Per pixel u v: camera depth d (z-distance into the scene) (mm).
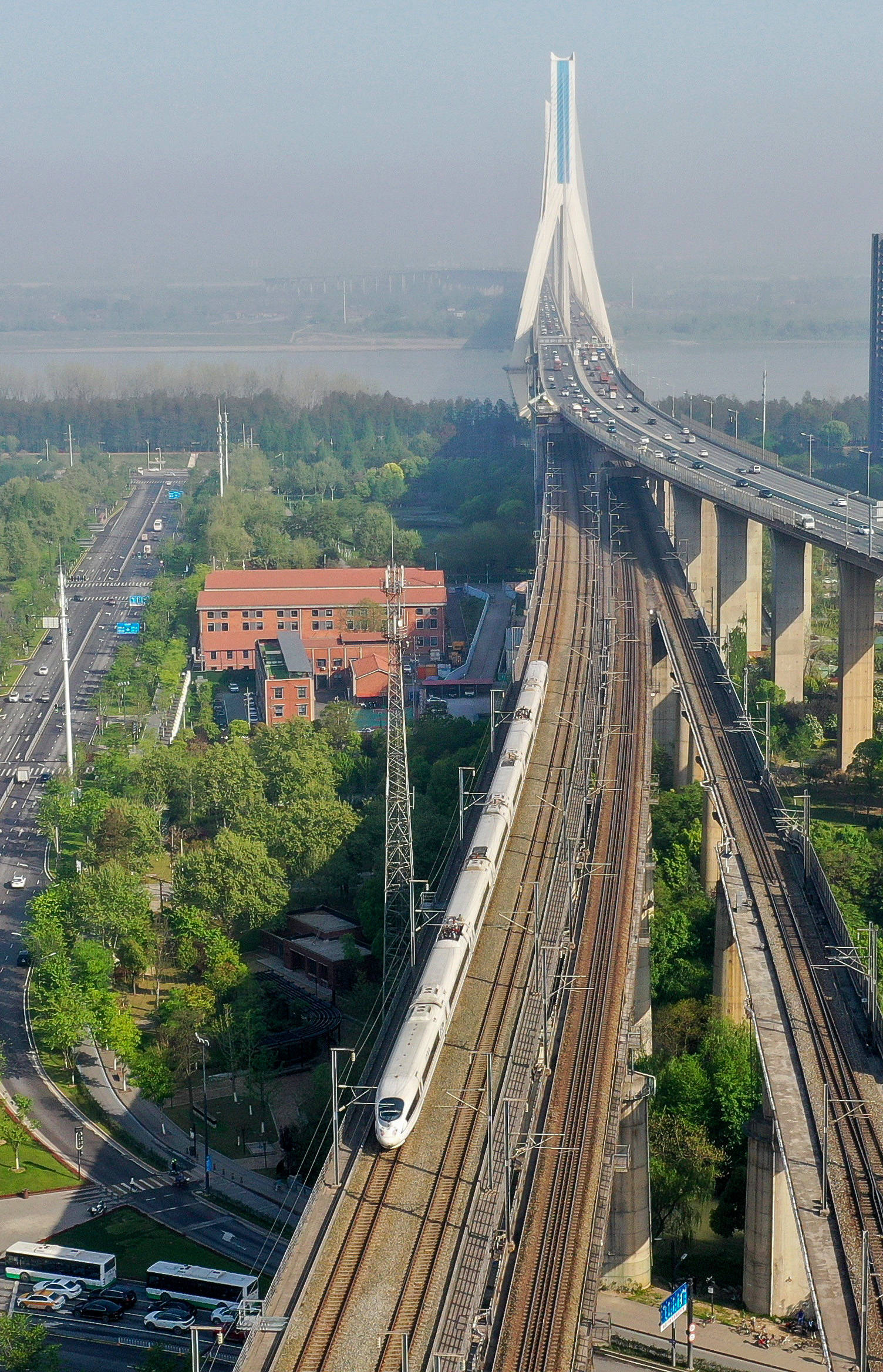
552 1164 152375
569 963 197375
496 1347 126375
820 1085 172250
